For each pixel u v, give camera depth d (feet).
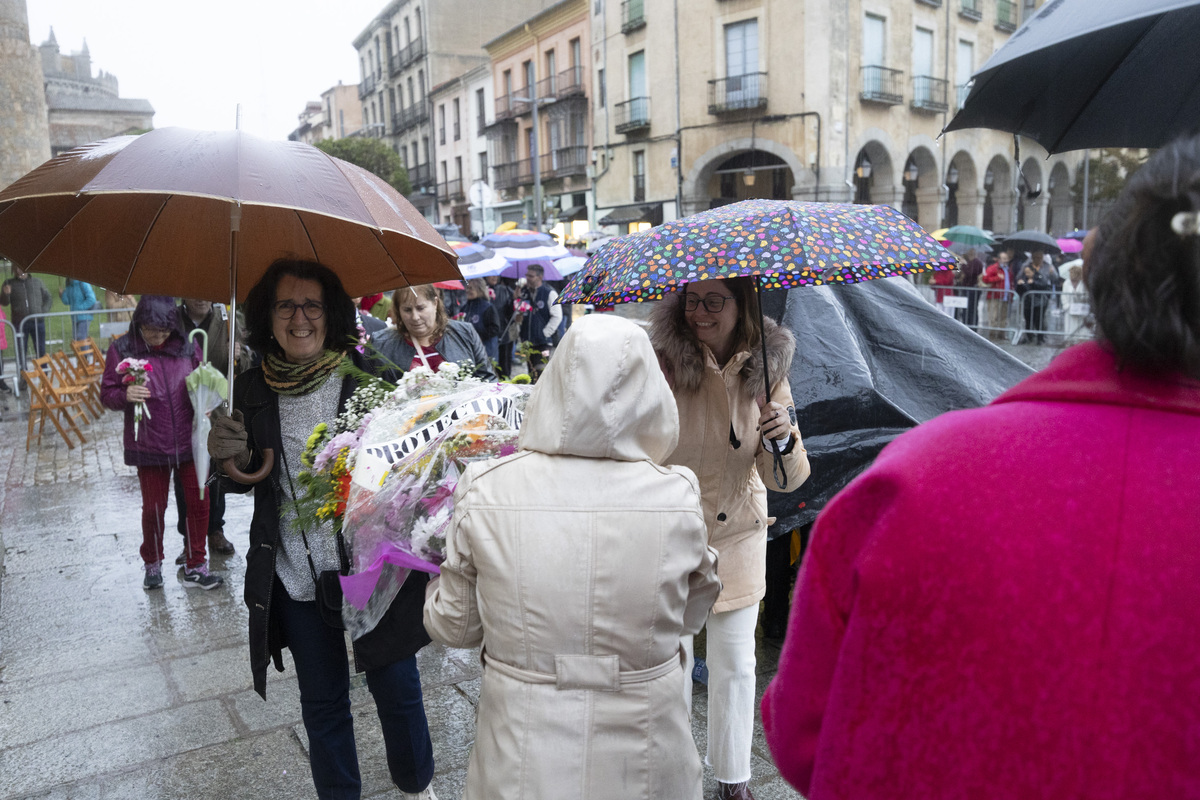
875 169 91.35
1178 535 2.65
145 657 13.06
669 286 7.24
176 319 15.58
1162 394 2.86
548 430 5.49
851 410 12.16
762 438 8.28
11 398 38.78
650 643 5.41
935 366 12.99
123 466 25.88
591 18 104.94
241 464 8.07
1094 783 2.65
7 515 20.92
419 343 13.94
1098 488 2.78
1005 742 2.78
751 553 8.73
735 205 8.25
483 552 5.46
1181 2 5.10
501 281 45.01
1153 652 2.62
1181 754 2.59
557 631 5.32
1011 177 106.32
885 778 2.99
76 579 16.48
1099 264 2.97
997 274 52.49
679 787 5.55
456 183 156.25
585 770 5.26
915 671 2.94
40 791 9.66
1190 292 2.73
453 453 7.21
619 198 105.19
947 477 2.98
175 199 8.70
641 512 5.38
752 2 85.51
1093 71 7.72
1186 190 2.72
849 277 7.98
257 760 10.25
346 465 7.39
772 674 11.91
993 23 99.09
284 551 8.21
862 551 3.15
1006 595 2.79
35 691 12.00
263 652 7.94
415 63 167.02
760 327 8.15
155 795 9.59
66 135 219.20
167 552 18.07
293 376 8.20
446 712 11.34
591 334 5.42
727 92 88.58
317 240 9.25
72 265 8.79
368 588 7.32
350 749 8.28
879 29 86.63
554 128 116.88
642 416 5.51
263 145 7.41
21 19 57.67
